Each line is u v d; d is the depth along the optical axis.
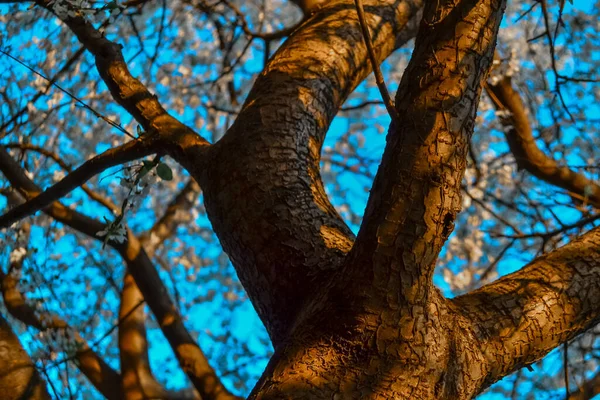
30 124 6.18
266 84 3.23
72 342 4.39
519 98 6.42
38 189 4.66
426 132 2.20
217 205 2.84
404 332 2.19
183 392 5.63
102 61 3.50
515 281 2.64
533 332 2.49
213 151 3.01
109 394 5.04
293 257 2.62
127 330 5.32
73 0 3.30
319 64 3.36
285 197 2.75
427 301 2.22
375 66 2.21
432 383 2.21
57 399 4.23
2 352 3.98
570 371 6.09
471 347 2.35
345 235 2.74
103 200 5.53
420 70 2.28
